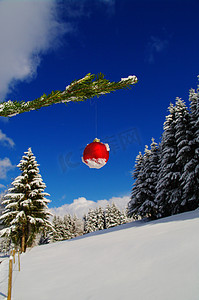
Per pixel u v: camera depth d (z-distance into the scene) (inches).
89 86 40.1
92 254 293.4
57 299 157.5
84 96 42.6
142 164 997.8
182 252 185.2
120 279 169.2
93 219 1930.4
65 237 1745.8
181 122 703.1
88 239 507.8
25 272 268.5
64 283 193.9
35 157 747.4
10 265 160.9
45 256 387.2
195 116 677.9
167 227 331.3
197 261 154.1
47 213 676.7
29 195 658.8
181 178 630.5
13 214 633.6
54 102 43.1
